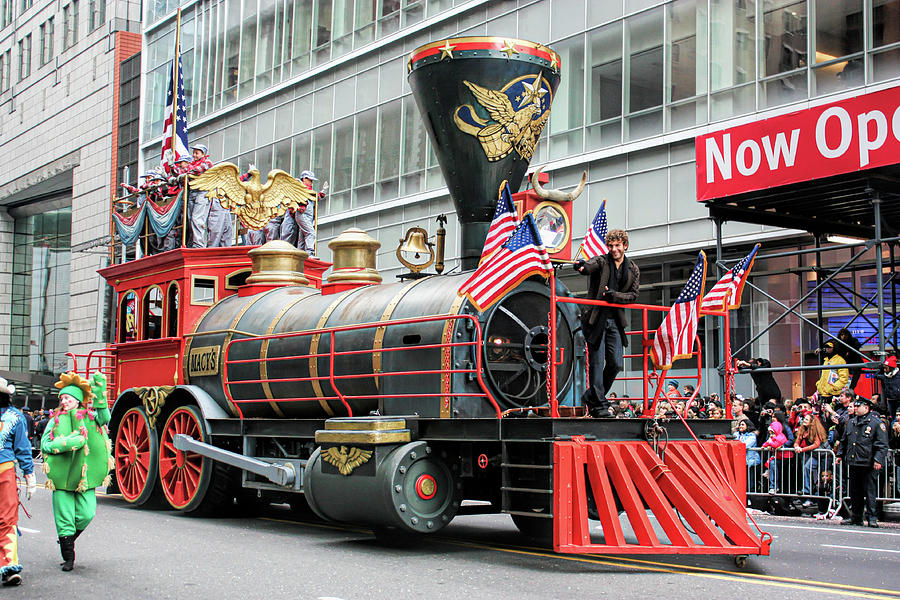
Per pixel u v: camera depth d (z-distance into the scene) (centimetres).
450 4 2609
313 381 1094
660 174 2112
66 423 822
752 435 1526
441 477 930
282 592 721
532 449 859
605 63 2241
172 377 1328
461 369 918
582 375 1029
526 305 977
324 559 882
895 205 1588
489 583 753
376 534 1014
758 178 1470
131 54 4344
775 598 694
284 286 1305
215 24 3612
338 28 2997
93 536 1047
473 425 885
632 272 919
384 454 912
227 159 3484
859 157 1344
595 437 841
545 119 1085
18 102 5206
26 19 5159
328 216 2975
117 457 1380
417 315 981
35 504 1402
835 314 1866
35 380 3906
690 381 2077
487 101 1025
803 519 1382
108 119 4359
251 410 1207
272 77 3269
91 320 4356
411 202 2673
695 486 845
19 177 5156
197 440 1237
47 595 722
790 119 1430
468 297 856
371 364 1016
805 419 1436
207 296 1664
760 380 1628
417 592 716
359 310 1072
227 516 1268
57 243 5447
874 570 839
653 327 2148
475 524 1223
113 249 1556
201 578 785
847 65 1809
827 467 1378
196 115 3669
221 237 1421
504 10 2480
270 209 1386
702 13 2050
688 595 702
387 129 2794
